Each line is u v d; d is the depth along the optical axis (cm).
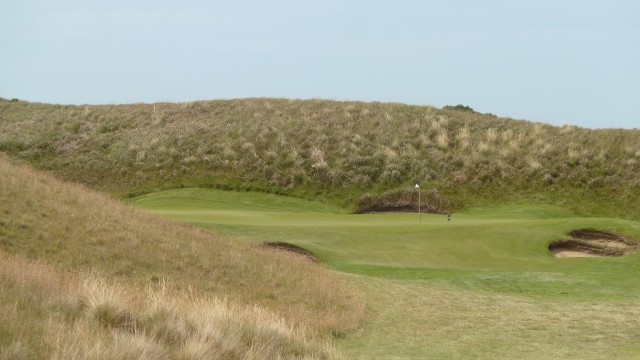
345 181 4528
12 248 1769
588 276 2384
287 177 4578
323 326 1488
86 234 1988
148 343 805
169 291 1612
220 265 1972
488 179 4478
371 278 2162
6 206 2019
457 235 2822
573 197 4278
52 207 2128
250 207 4169
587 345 1433
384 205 4297
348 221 3284
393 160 4703
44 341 761
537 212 4028
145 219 2328
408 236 2798
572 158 4581
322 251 2541
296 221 3184
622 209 4144
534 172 4494
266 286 1867
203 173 4700
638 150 4594
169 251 2005
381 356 1292
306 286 1891
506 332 1566
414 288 2061
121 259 1877
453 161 4666
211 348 881
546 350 1377
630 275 2395
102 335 823
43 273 1288
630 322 1695
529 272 2378
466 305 1872
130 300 1052
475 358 1298
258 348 963
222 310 1084
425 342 1441
